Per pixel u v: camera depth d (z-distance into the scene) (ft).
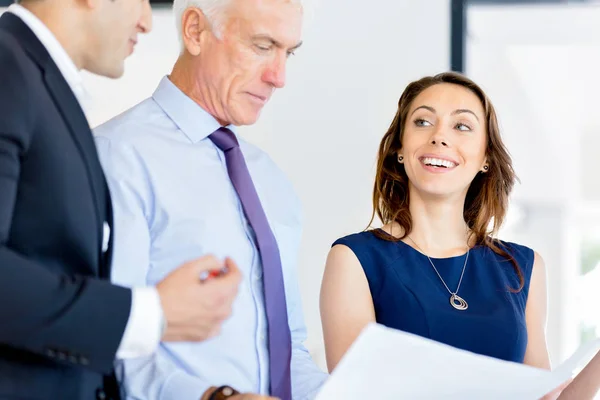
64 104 5.67
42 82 5.60
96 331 5.17
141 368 7.11
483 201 10.24
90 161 5.78
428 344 6.07
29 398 5.53
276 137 15.83
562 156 31.01
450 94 10.00
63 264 5.62
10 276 5.04
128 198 7.63
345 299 9.59
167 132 8.11
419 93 10.14
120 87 15.98
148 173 7.77
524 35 19.69
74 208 5.61
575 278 31.55
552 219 31.99
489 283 9.78
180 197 7.79
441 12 15.78
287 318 8.11
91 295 5.20
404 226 10.00
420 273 9.70
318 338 15.53
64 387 5.69
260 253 7.97
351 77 15.80
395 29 15.80
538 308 10.02
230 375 7.67
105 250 6.18
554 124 30.17
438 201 9.96
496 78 27.45
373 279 9.65
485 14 18.42
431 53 15.76
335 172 15.75
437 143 9.73
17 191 5.45
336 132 15.76
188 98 8.24
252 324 7.85
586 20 18.38
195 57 8.22
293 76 15.84
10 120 5.35
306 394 8.18
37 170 5.48
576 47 28.04
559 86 28.86
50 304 5.09
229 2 8.05
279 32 8.07
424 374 6.30
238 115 8.21
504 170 10.23
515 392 6.70
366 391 6.32
